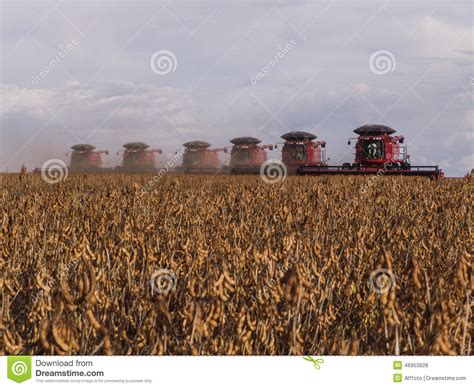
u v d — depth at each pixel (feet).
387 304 12.95
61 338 11.26
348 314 16.31
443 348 11.53
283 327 13.92
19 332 15.97
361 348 14.89
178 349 12.95
